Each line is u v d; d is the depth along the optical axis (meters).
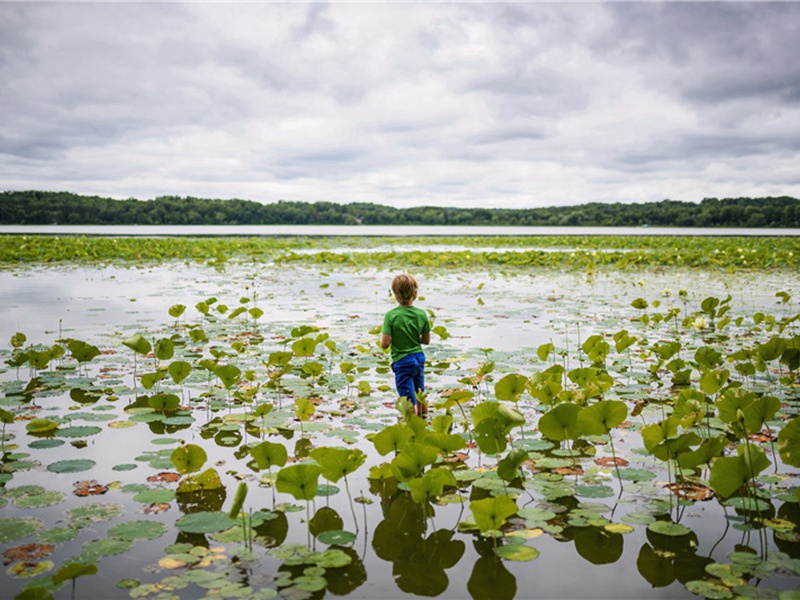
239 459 3.17
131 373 5.09
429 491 2.44
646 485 2.88
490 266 18.22
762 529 2.41
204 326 7.41
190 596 1.90
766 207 76.00
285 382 4.96
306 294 10.86
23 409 4.05
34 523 2.40
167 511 2.54
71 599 1.88
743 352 4.55
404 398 3.37
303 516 2.51
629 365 5.57
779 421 3.88
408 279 4.17
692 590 1.96
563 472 3.07
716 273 15.94
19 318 7.71
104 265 16.97
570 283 13.29
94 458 3.16
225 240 32.25
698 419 3.35
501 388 3.54
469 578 2.03
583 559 2.17
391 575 2.05
